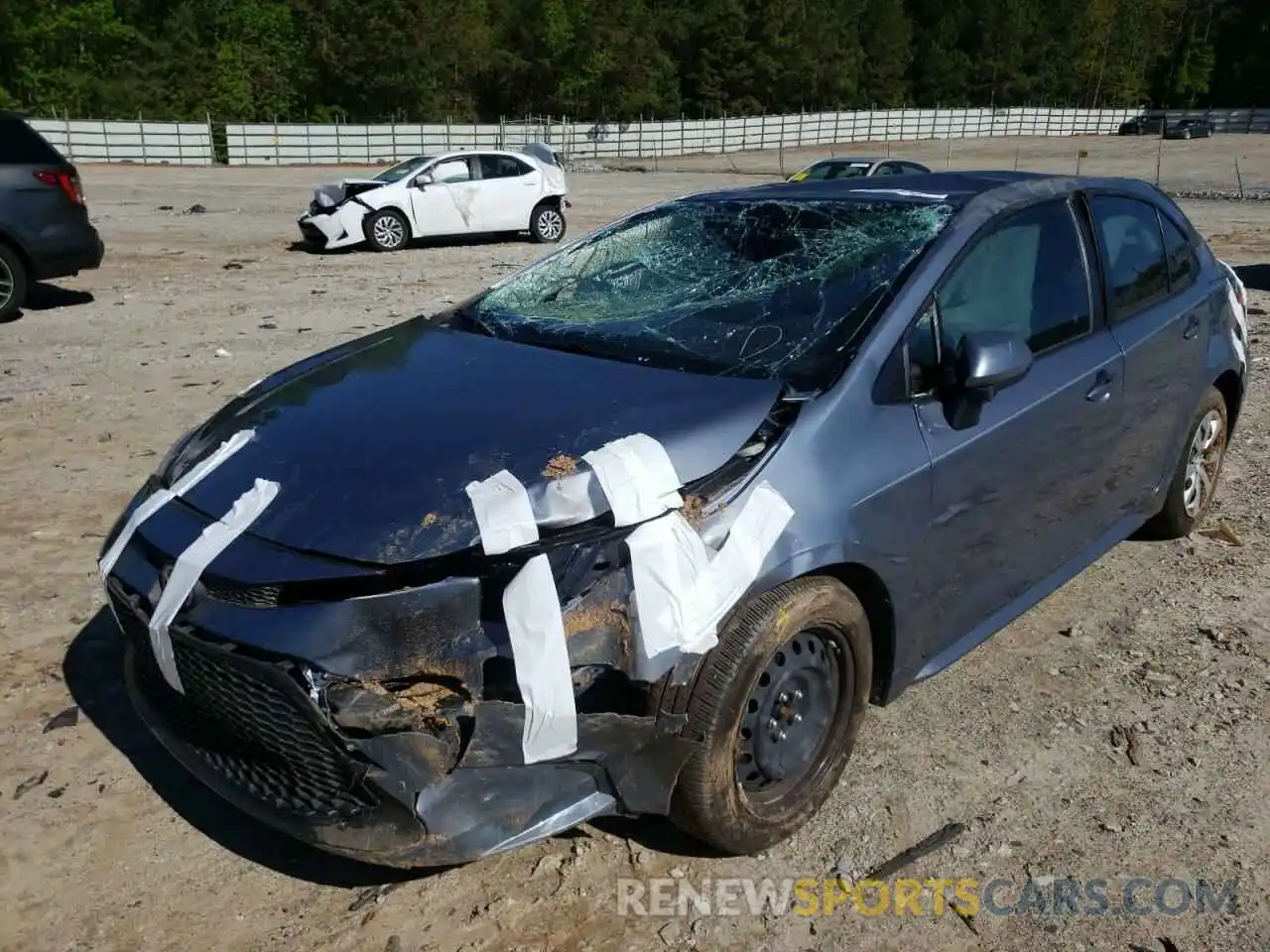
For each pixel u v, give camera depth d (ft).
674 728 8.70
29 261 33.06
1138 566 15.67
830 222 12.34
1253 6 327.88
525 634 8.05
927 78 289.53
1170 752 11.32
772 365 10.43
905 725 11.84
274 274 44.24
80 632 13.70
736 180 116.47
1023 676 12.80
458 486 8.73
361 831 8.22
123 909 9.19
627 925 9.04
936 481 10.37
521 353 11.33
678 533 8.57
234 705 8.66
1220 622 13.99
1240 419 22.74
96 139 130.41
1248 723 11.81
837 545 9.41
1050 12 303.27
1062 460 12.21
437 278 43.47
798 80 252.21
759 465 9.26
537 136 167.73
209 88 198.39
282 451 9.69
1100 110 245.04
